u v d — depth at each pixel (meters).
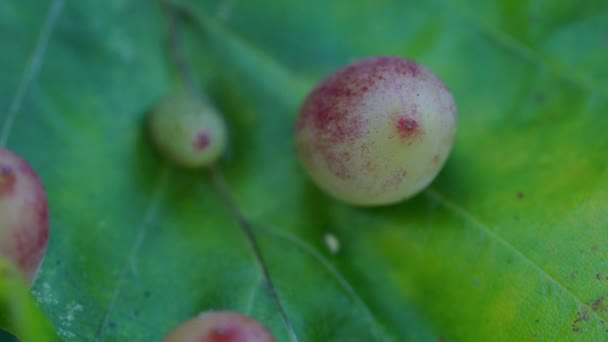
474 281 0.08
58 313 0.08
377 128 0.08
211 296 0.08
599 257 0.08
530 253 0.08
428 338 0.08
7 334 0.08
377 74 0.08
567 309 0.08
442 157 0.08
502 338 0.08
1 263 0.07
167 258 0.08
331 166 0.08
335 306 0.08
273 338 0.07
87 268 0.08
